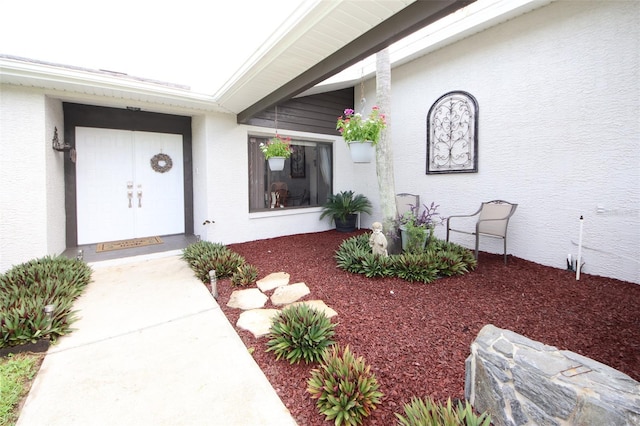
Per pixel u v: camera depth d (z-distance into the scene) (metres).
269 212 5.91
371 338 2.21
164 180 5.57
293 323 2.11
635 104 3.11
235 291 3.23
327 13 2.19
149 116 5.32
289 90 3.58
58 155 4.32
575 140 3.56
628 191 3.21
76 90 3.81
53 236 4.04
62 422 1.50
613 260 3.35
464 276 3.56
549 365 1.28
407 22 2.12
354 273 3.71
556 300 2.86
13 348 2.07
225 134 5.22
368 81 6.51
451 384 1.71
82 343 2.23
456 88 4.79
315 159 6.72
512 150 4.16
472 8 4.20
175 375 1.86
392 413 1.51
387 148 4.16
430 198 5.29
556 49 3.66
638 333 2.25
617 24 3.18
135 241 5.15
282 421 1.50
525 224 4.10
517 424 1.30
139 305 2.89
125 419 1.52
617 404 1.06
